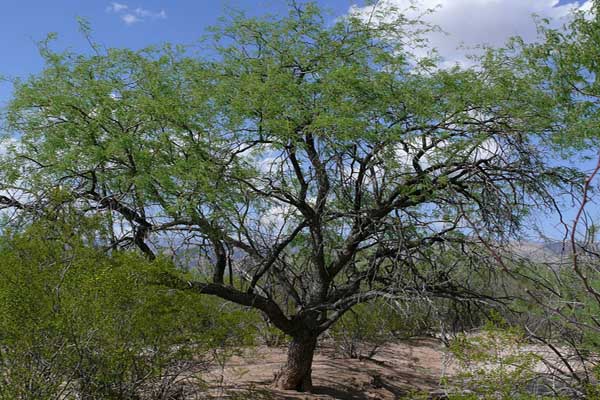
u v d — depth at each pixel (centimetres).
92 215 936
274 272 1314
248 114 1067
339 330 1845
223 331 912
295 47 1220
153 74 1128
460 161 1146
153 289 845
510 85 1169
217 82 1152
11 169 1048
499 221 1123
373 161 1128
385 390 1524
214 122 1095
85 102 1075
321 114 1046
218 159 1087
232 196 1059
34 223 842
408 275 1227
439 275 1209
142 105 1039
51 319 743
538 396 597
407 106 1128
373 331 1817
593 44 1246
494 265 1080
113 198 1050
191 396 1018
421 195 1125
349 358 1878
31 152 1089
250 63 1189
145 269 845
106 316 775
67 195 925
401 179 1182
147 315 820
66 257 811
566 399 573
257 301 1223
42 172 1041
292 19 1238
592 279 605
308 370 1366
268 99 1054
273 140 1095
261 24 1230
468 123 1140
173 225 1069
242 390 1245
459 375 630
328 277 1341
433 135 1129
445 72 1158
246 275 1262
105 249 924
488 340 626
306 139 1169
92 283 768
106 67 1151
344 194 1195
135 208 1070
